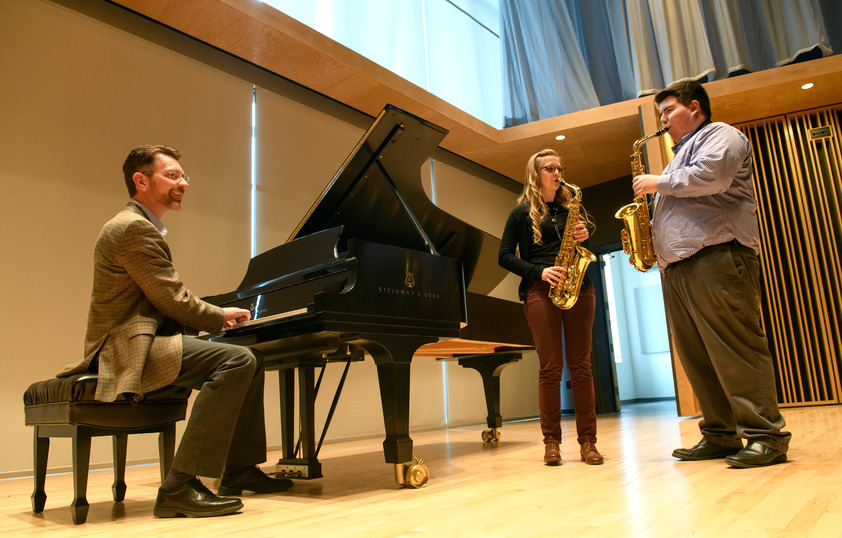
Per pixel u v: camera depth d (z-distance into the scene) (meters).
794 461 2.10
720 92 5.34
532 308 2.60
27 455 3.40
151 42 4.26
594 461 2.45
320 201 2.49
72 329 3.65
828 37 5.27
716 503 1.50
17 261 3.49
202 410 1.76
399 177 2.66
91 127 3.88
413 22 6.00
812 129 5.63
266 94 4.92
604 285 7.68
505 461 2.83
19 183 3.55
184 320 1.88
